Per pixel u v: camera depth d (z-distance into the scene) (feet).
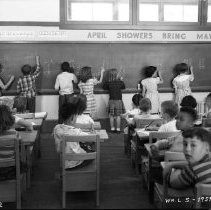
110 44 24.50
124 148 20.03
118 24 24.27
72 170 12.31
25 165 12.58
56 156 18.65
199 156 8.19
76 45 24.29
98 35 24.26
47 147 20.51
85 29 24.12
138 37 24.54
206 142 8.15
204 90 25.44
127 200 12.93
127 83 25.02
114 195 13.42
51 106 24.56
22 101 20.01
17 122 14.06
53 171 16.24
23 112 19.60
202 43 25.20
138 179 15.15
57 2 23.75
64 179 12.11
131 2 24.17
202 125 14.47
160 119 15.37
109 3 24.07
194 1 24.70
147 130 14.57
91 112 23.49
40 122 16.43
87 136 11.75
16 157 11.62
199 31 24.98
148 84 23.76
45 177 15.44
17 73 24.07
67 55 24.31
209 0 24.86
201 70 25.50
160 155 11.48
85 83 23.30
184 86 24.25
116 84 23.84
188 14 24.79
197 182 8.31
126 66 24.85
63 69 23.86
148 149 11.90
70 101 13.46
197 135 8.16
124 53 24.71
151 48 24.89
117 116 24.04
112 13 24.18
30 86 23.31
